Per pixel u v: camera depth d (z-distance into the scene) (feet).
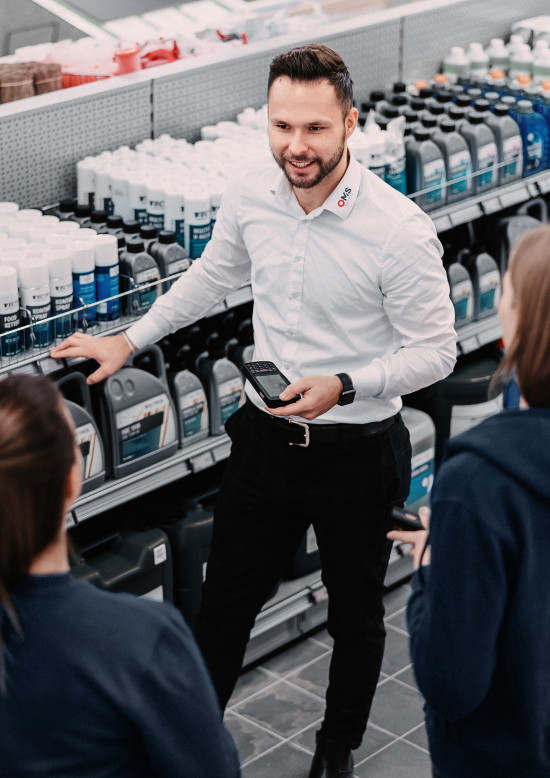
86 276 9.42
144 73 11.82
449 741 5.50
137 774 4.57
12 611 4.20
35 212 10.36
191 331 11.14
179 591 10.93
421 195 12.30
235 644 9.34
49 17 15.30
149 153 11.58
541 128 13.51
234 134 12.10
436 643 4.98
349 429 8.52
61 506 4.30
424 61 14.85
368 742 10.34
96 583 9.93
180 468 10.56
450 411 13.37
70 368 10.16
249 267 9.19
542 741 5.25
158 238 10.18
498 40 15.51
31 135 10.87
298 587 11.60
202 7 15.42
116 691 4.29
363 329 8.37
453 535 4.85
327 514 8.72
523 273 4.75
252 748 10.27
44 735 4.28
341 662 9.23
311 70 7.46
